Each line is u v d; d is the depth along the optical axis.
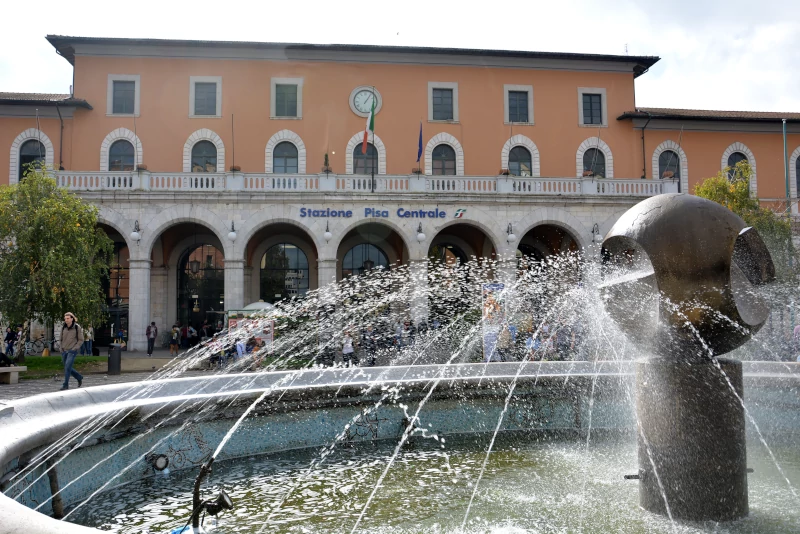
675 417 5.24
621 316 5.73
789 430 8.86
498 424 9.69
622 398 9.73
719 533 4.89
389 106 33.72
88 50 32.06
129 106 32.34
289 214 27.36
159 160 32.16
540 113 34.81
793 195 36.12
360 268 33.22
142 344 26.52
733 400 5.19
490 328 16.28
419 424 9.37
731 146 35.97
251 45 32.47
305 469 7.70
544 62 34.91
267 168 32.72
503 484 6.78
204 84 32.84
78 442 6.43
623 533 5.02
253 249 32.62
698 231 5.12
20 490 5.49
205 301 32.69
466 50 33.62
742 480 5.23
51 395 6.90
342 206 27.61
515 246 28.20
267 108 32.97
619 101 35.50
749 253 5.36
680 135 35.66
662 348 5.43
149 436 7.45
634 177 35.09
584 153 34.94
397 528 5.41
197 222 27.08
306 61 33.34
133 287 26.48
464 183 28.53
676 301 5.17
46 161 31.47
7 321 20.34
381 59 33.78
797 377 8.93
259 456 8.38
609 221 28.88
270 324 20.77
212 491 6.81
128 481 7.18
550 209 28.58
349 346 19.64
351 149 33.25
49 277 19.88
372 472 7.49
